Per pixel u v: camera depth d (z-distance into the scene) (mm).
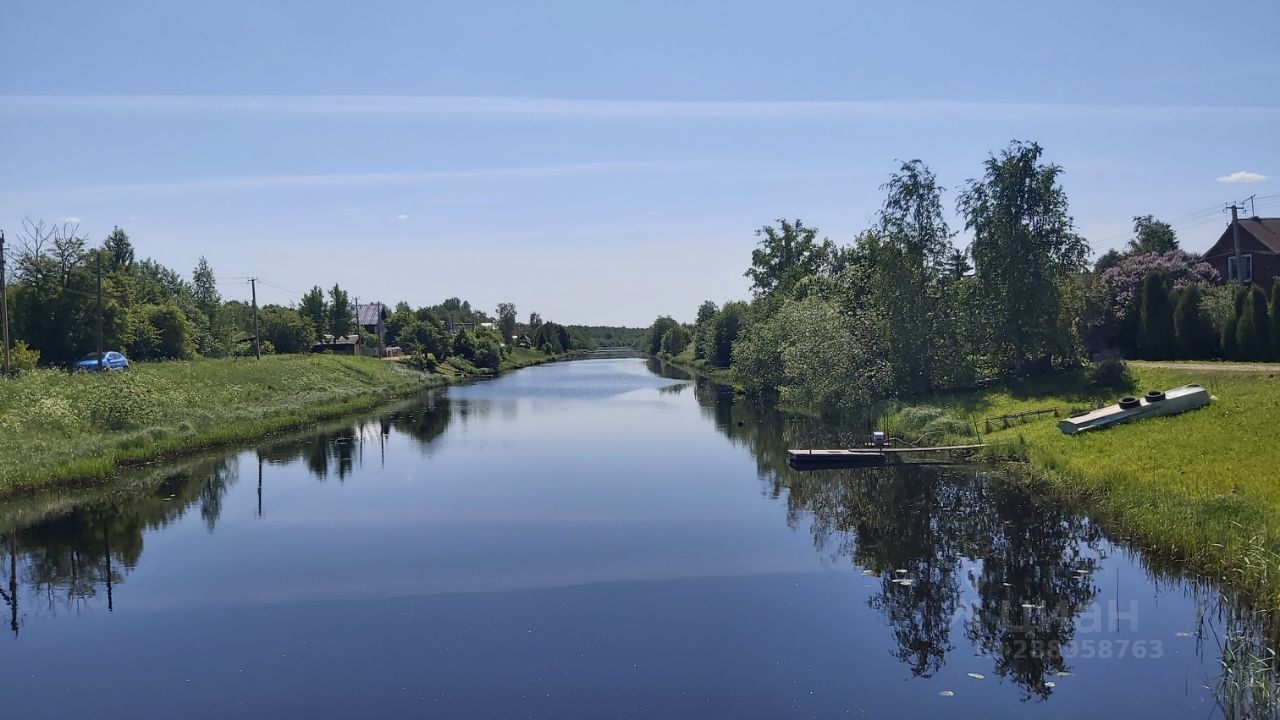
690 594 14359
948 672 11117
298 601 14344
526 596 14398
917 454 26719
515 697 10547
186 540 18469
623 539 17969
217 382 45438
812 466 26234
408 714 10141
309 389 52406
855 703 10266
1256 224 48594
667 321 147625
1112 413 23906
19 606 14273
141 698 10750
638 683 10898
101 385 34750
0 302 35906
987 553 16219
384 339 103312
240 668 11625
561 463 28109
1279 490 15914
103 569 16359
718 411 45344
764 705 10234
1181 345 34188
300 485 24734
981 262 34281
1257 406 21609
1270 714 9586
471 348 95688
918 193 37688
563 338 163375
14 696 10867
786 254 70062
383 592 14742
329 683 11062
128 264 79000
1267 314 31109
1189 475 18078
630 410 46625
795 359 42969
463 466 27766
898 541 17328
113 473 26188
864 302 42875
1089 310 38750
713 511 20484
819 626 12836
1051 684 10648
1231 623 12125
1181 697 10180
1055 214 33094
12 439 27047
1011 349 34219
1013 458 24312
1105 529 17312
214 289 83000
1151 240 66250
